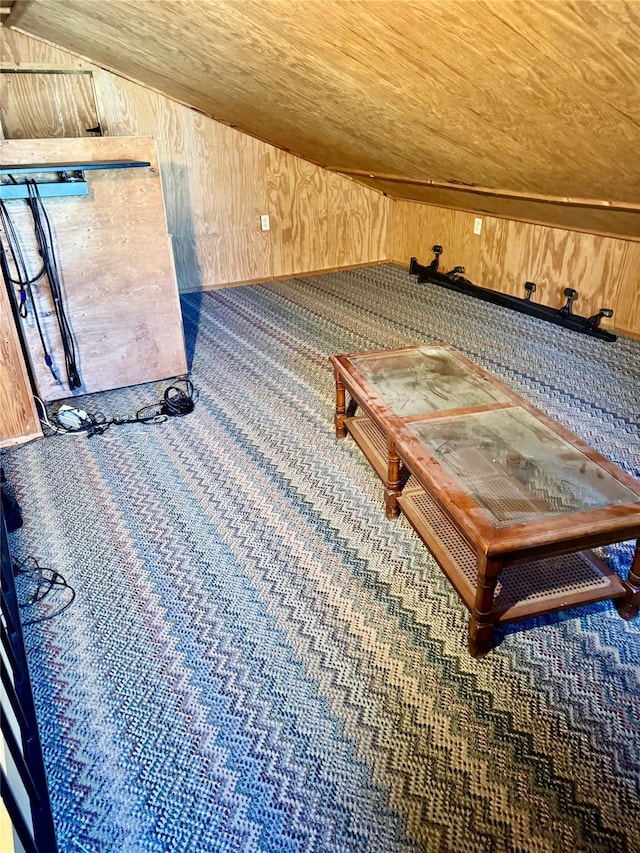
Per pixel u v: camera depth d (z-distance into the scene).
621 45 1.13
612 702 1.43
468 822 1.20
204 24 1.94
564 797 1.23
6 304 2.31
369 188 4.78
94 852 1.16
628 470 2.25
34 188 2.34
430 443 1.69
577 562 1.70
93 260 2.66
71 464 2.39
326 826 1.20
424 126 2.24
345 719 1.40
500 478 1.54
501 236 4.01
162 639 1.62
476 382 2.05
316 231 4.77
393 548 1.93
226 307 4.13
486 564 1.36
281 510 2.11
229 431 2.61
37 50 3.45
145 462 2.40
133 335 2.90
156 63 2.94
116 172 2.54
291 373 3.14
